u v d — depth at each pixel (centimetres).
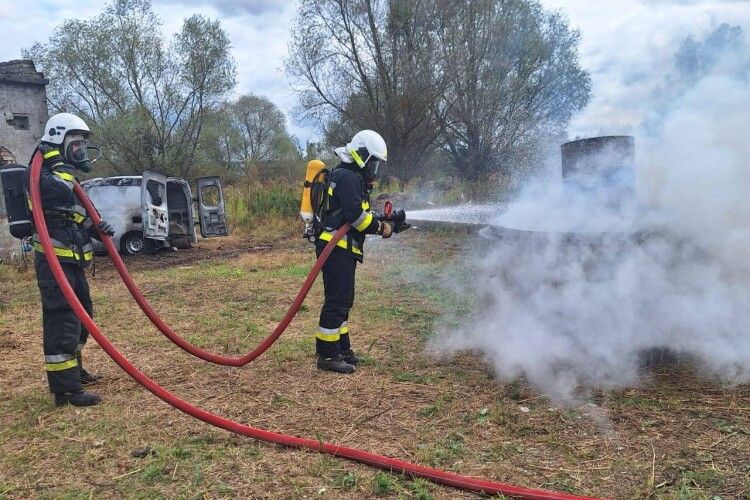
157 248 1245
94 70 2598
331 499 255
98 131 2475
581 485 259
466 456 289
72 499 261
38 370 449
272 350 475
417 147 2494
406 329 525
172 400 319
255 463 289
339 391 382
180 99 2706
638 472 267
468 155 2417
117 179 1222
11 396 394
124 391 396
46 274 362
